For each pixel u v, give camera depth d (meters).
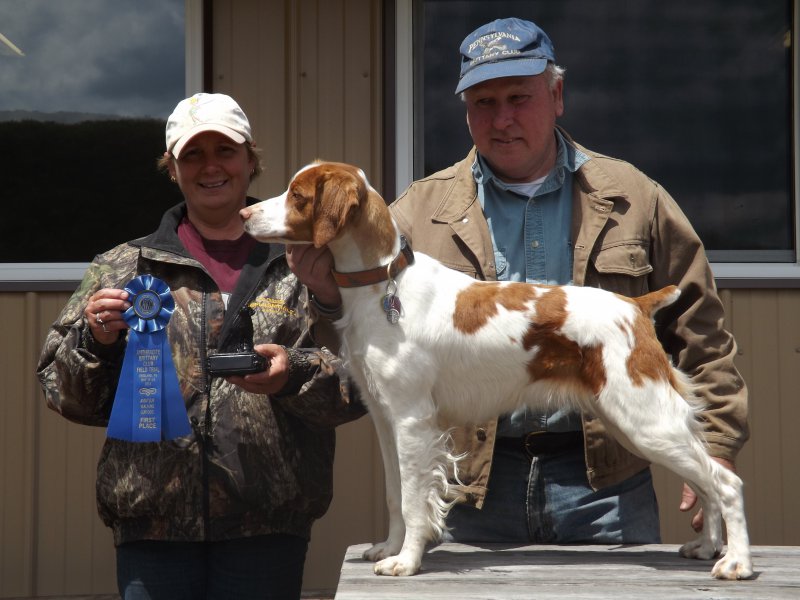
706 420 4.60
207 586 4.75
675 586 3.82
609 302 4.19
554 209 4.87
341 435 8.19
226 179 4.86
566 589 3.78
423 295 4.16
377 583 3.87
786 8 8.28
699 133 8.33
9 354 8.15
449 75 8.28
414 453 4.08
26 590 8.13
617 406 4.06
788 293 8.21
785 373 8.20
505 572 4.06
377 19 8.20
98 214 8.41
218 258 4.97
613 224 4.76
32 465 8.14
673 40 8.30
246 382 4.38
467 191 4.97
